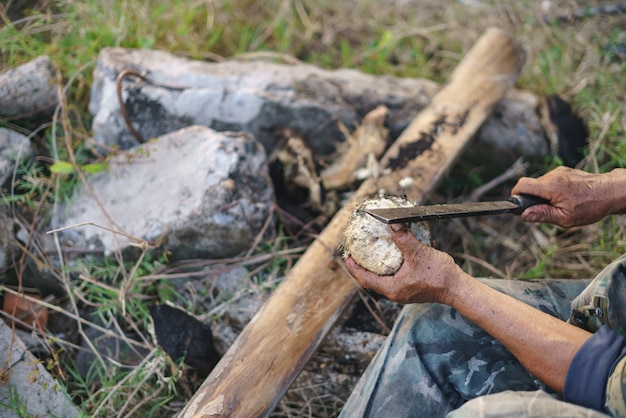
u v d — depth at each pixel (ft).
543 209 4.24
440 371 3.93
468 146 5.53
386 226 3.91
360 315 4.99
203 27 6.70
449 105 5.55
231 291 5.10
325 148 5.74
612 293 3.75
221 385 4.21
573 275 5.45
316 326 4.47
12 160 5.20
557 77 6.31
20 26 5.99
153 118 5.58
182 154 5.25
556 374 3.59
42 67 5.50
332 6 7.19
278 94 5.62
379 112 5.57
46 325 5.01
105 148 5.47
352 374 4.87
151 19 6.36
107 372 4.78
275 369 4.30
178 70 5.67
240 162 5.15
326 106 5.63
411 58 6.78
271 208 5.24
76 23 6.02
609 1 6.86
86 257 5.10
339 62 6.81
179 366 4.75
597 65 6.35
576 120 5.84
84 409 4.56
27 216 5.19
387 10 7.22
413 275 3.81
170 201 5.08
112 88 5.51
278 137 5.69
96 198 5.05
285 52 6.73
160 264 5.08
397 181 5.12
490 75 5.74
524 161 5.83
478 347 3.97
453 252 5.60
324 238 4.79
